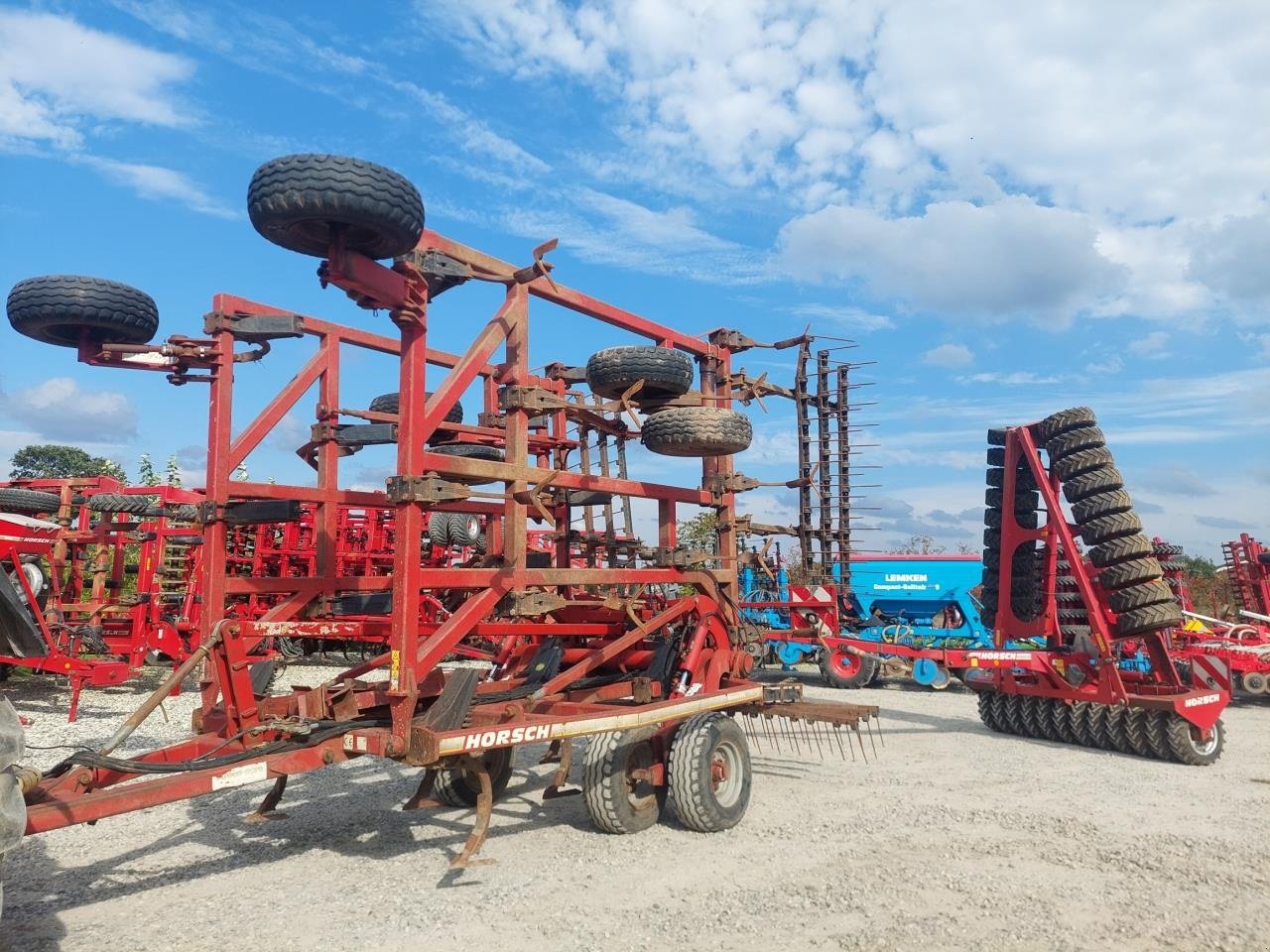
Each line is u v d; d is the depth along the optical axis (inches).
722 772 241.1
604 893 185.8
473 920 171.2
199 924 168.7
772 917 172.6
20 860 208.7
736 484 297.4
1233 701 521.7
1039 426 390.0
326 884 192.2
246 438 259.8
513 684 266.1
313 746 185.0
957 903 180.4
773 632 514.9
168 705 452.1
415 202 177.3
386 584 283.6
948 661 401.4
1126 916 173.9
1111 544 357.1
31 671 543.2
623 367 245.4
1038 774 309.9
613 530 301.4
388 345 301.3
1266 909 178.5
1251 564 631.8
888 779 296.7
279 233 175.8
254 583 252.5
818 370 524.1
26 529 447.8
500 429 285.6
